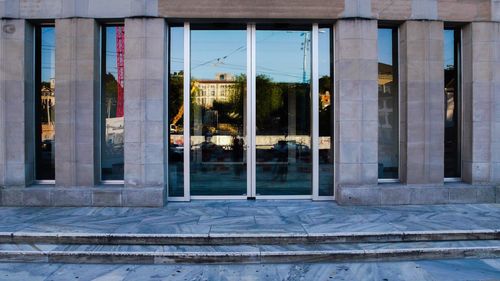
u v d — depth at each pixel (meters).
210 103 9.80
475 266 6.16
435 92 9.40
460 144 10.00
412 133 9.37
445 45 10.06
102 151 9.68
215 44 9.77
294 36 9.84
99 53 9.52
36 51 9.71
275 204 9.32
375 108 9.27
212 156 9.77
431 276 5.74
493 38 9.56
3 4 9.17
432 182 9.41
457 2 9.47
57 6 9.17
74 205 9.12
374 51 9.27
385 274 5.82
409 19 9.35
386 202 9.23
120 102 9.70
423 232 7.01
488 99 9.56
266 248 6.66
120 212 8.56
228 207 9.03
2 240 6.87
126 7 9.16
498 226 7.39
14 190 9.11
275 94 9.84
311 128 9.79
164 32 9.27
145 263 6.29
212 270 6.02
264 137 9.84
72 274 5.83
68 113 9.16
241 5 9.22
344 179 9.25
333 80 9.70
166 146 9.45
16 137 9.22
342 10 9.26
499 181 9.57
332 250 6.52
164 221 7.80
